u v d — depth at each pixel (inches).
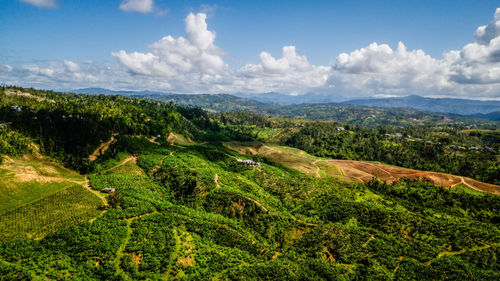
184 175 5457.7
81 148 5890.8
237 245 3572.8
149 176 5684.1
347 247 3518.7
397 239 3708.2
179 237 3476.9
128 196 4330.7
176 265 2992.1
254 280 2910.9
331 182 6284.5
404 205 5162.4
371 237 3735.2
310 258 3380.9
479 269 3107.8
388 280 2935.5
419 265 3166.8
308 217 4495.6
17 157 4842.5
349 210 4539.9
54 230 3292.3
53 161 5280.5
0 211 3570.4
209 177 5398.6
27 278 2513.5
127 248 3100.4
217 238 3619.6
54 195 4170.8
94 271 2748.5
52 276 2593.5
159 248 3159.5
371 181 6658.5
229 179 5639.8
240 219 4335.6
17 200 3850.9
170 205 4382.4
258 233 4047.7
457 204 5236.2
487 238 3641.7
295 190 5472.4
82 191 4426.7
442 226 3961.6
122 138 6924.2
